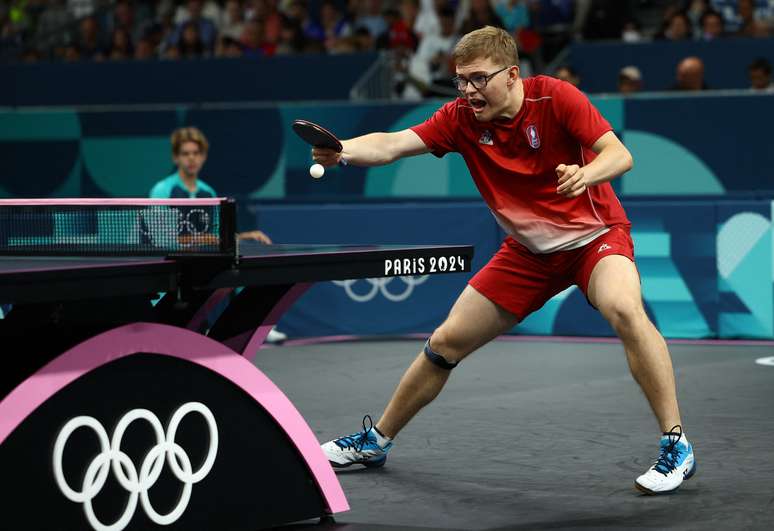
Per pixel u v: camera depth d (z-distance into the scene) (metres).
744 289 19.06
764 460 10.35
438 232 20.00
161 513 7.55
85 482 7.16
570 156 9.17
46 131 23.56
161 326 7.52
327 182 22.42
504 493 9.26
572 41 26.55
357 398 14.30
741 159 20.81
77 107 26.05
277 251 8.24
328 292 20.45
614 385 14.96
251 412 8.09
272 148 22.70
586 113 8.88
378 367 16.98
